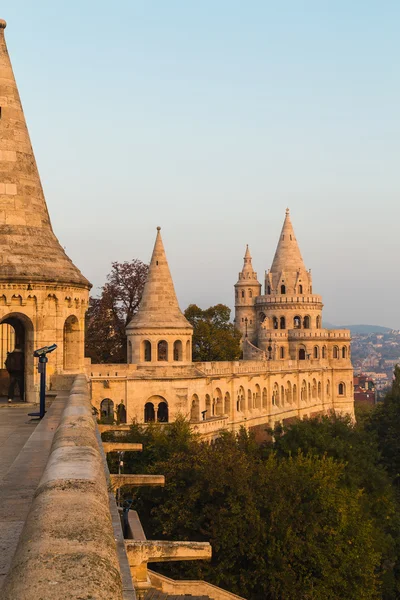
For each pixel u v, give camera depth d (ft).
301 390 375.25
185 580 117.80
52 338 93.66
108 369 234.99
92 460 25.77
